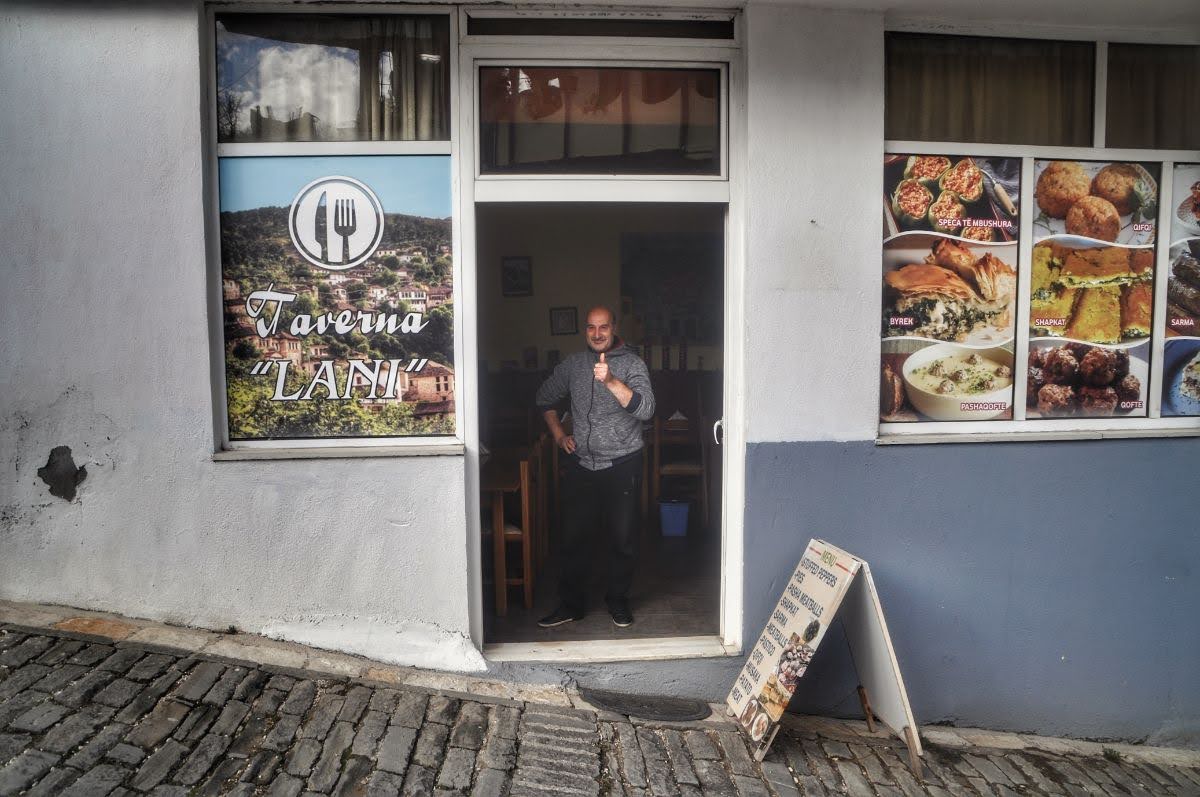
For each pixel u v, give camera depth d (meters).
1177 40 3.88
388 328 3.60
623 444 4.16
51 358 3.49
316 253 3.57
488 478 4.42
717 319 7.36
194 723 2.95
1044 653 3.90
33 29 3.38
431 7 3.52
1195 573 3.96
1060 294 3.91
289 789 2.72
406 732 3.09
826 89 3.58
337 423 3.62
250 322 3.57
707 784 3.07
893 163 3.77
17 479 3.53
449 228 3.60
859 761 3.40
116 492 3.53
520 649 3.82
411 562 3.57
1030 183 3.86
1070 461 3.84
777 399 3.65
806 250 3.62
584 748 3.18
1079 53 3.88
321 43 3.55
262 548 3.54
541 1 3.49
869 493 3.73
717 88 3.70
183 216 3.44
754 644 3.75
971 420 3.88
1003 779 3.43
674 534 5.86
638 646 3.86
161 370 3.49
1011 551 3.83
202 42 3.44
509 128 3.63
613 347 4.26
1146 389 3.99
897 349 3.81
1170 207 3.96
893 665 3.24
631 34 3.61
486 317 7.35
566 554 4.23
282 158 3.55
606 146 3.66
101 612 3.57
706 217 7.34
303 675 3.32
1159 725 3.99
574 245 7.32
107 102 3.40
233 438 3.60
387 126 3.57
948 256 3.82
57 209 3.44
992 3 3.53
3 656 3.17
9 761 2.63
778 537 3.71
